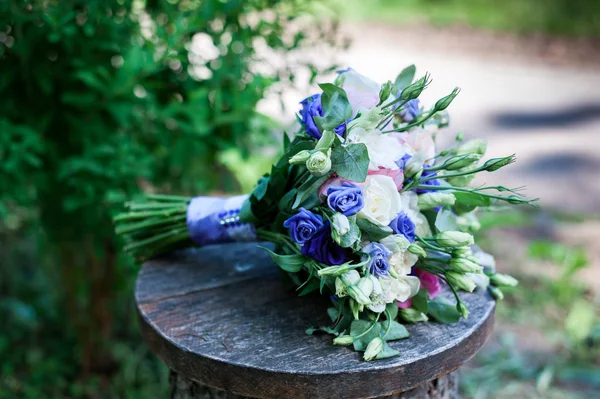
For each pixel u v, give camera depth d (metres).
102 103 1.83
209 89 1.95
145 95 1.91
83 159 1.81
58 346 2.38
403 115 1.31
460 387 2.24
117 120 1.92
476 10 7.27
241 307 1.29
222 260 1.50
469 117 4.75
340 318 1.19
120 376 2.26
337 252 1.16
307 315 1.26
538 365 2.34
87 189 1.81
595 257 2.98
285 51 1.95
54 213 2.01
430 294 1.26
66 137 1.98
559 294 2.66
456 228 1.22
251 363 1.10
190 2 1.99
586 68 5.78
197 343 1.17
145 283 1.39
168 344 1.18
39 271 2.57
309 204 1.17
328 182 1.16
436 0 7.65
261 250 1.55
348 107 1.12
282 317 1.25
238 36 1.93
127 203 1.50
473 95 5.17
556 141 4.36
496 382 2.26
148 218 1.46
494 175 3.85
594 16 6.76
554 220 3.35
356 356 1.12
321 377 1.07
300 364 1.10
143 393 2.19
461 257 1.16
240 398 1.20
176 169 2.12
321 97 1.13
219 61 1.96
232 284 1.39
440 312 1.22
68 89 1.91
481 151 1.30
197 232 1.44
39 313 2.50
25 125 1.85
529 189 3.69
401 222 1.15
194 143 1.95
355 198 1.11
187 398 1.29
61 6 1.74
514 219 2.79
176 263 1.49
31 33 1.74
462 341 1.17
